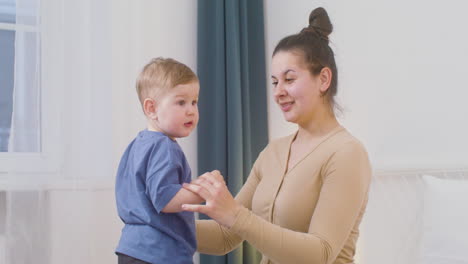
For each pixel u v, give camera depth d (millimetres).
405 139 1752
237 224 1131
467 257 1381
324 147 1322
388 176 1765
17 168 1750
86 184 1873
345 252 1302
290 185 1326
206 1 2189
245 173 2141
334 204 1208
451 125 1637
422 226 1576
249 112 2221
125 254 1142
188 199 1116
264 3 2326
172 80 1229
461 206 1456
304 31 1423
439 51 1687
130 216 1168
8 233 1718
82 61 1915
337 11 2020
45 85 1854
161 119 1235
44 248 1769
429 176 1611
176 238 1152
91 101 1914
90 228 1869
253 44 2283
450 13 1665
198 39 2166
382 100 1832
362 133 1890
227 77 2137
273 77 1411
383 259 1730
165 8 2152
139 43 2066
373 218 1780
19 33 1813
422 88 1722
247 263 2070
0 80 1856
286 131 2158
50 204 1812
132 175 1197
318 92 1373
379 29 1861
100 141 1925
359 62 1923
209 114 2137
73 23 1909
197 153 2125
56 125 1854
